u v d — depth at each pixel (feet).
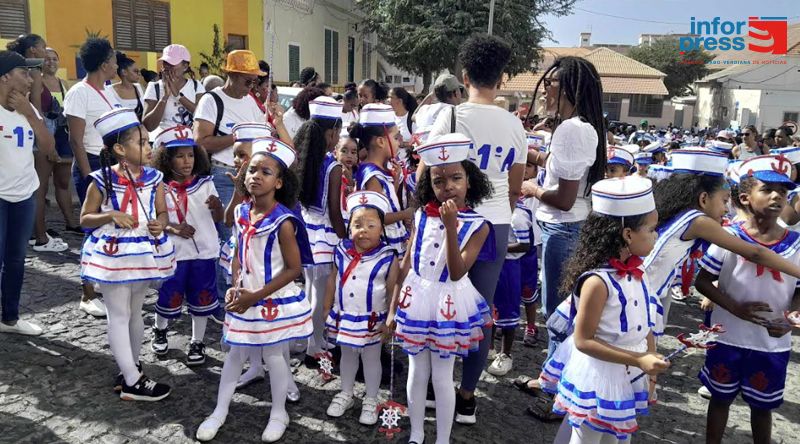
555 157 10.94
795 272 9.52
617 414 8.15
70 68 34.73
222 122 15.38
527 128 20.07
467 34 59.52
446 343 10.01
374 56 78.64
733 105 137.59
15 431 10.71
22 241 14.10
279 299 10.77
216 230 14.06
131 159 11.84
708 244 10.64
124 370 11.72
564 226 11.75
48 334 14.64
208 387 12.75
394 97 22.65
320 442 11.05
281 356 11.05
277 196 11.11
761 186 9.97
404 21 62.18
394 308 10.91
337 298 11.69
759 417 10.61
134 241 11.60
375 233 11.39
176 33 41.06
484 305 10.68
